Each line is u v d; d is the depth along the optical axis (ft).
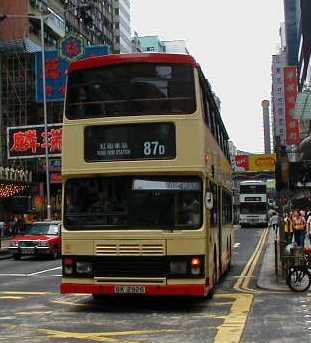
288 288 48.06
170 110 38.60
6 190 165.17
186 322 34.19
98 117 39.11
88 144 39.11
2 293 49.37
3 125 208.44
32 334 31.12
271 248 102.22
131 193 38.17
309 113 105.91
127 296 45.39
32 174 186.29
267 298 43.78
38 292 49.93
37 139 160.97
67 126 39.55
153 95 38.91
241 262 79.71
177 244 37.19
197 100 38.65
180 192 37.91
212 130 45.29
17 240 90.99
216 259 46.70
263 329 31.50
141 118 38.60
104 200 38.45
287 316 35.63
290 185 59.57
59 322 34.88
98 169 38.60
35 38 220.84
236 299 43.60
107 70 39.65
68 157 39.29
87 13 305.32
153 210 37.86
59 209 199.52
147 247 37.32
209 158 41.63
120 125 38.81
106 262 37.65
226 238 60.49
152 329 32.07
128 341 28.81
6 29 213.05
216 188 47.39
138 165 38.24
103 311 38.99
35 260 89.81
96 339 29.43
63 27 249.14
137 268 37.29
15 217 168.25
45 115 138.21
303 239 90.53
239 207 214.07
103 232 37.86
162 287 37.01
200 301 42.88
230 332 30.55
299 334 30.04
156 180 38.22
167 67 39.09
